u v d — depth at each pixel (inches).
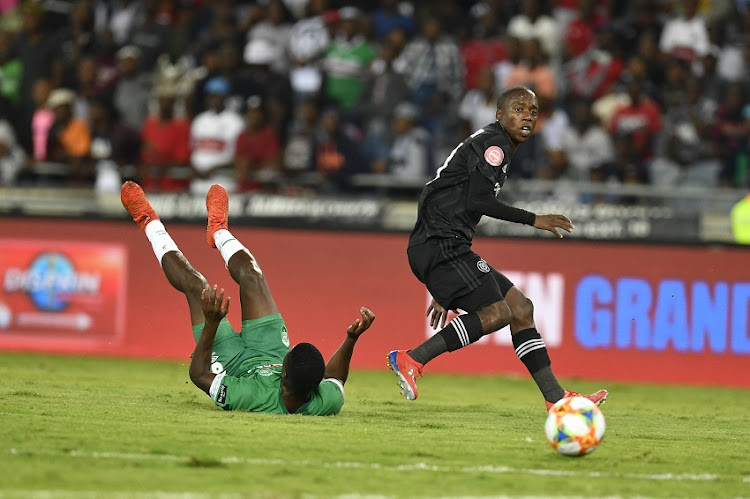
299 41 2581.2
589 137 2292.1
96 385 1460.4
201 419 1035.3
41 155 2447.1
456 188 1117.1
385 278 2073.1
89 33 2669.8
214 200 1198.9
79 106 2512.3
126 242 2096.5
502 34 2637.8
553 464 865.5
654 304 2016.5
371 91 2425.0
